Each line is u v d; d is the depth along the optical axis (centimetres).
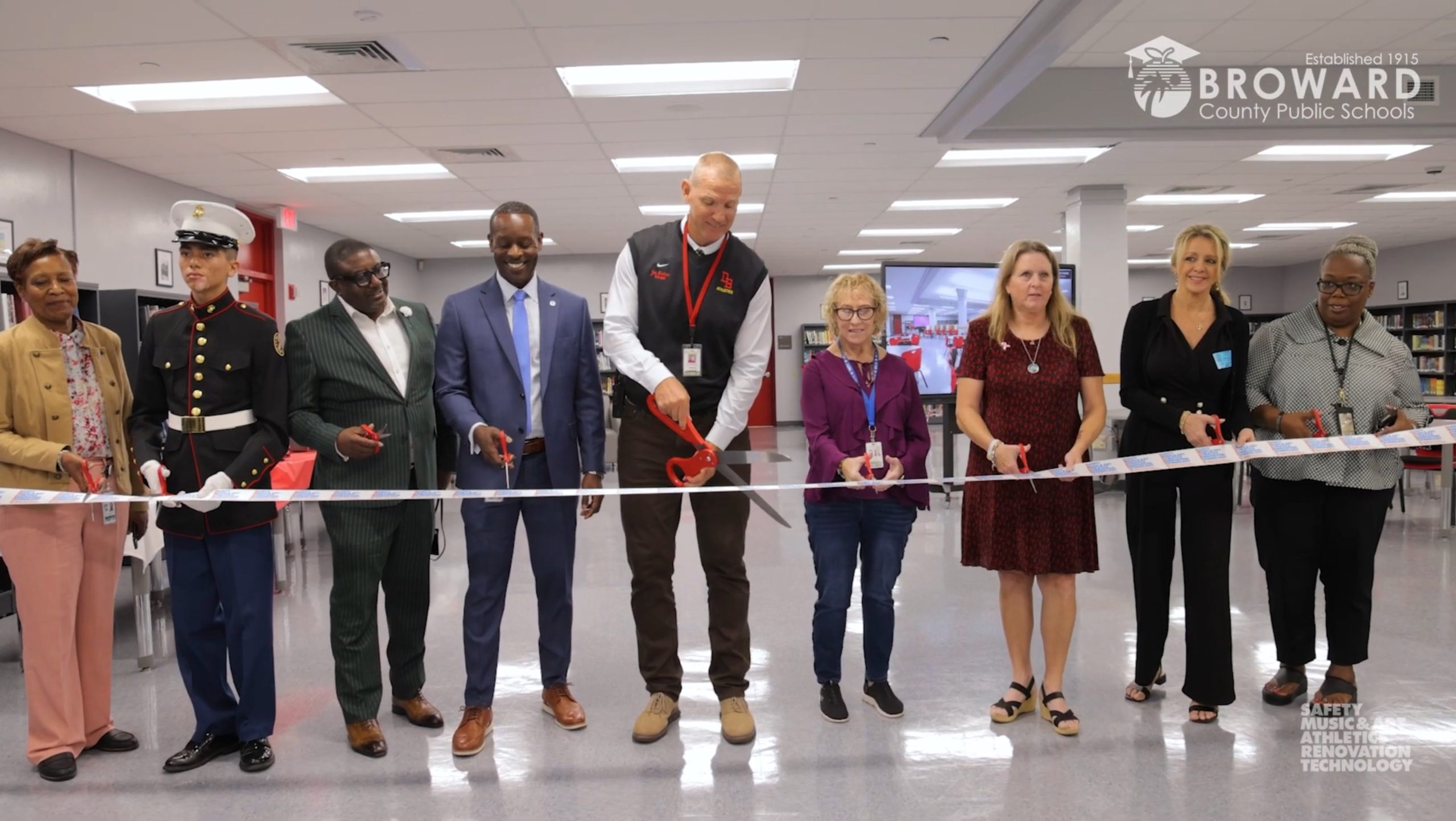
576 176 791
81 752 259
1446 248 1348
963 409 267
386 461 254
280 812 221
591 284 1388
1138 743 252
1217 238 261
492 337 259
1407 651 333
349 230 1075
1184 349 263
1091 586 441
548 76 519
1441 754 242
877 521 275
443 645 363
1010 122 638
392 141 656
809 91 558
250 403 249
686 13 432
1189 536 262
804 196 917
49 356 249
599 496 266
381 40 458
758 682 309
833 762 243
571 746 258
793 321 1759
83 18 420
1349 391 271
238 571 241
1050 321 266
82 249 672
